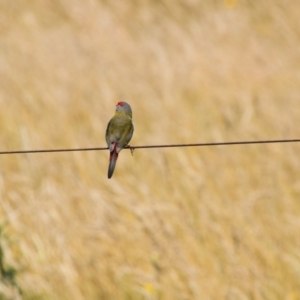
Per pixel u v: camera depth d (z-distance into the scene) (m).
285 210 13.21
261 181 14.00
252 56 20.06
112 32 22.67
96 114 17.17
